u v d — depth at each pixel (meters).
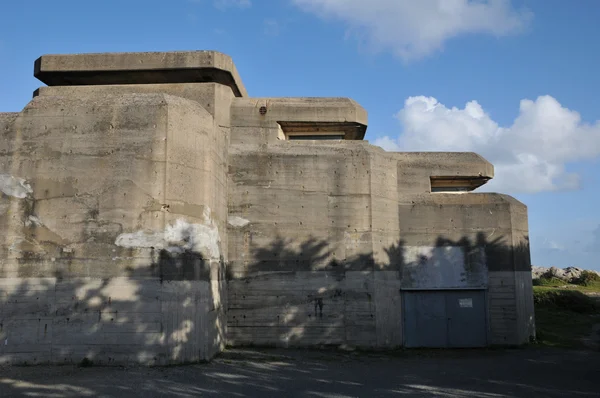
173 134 11.56
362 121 15.40
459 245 15.74
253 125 14.85
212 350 12.16
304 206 14.43
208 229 12.17
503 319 15.48
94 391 8.72
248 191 14.48
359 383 9.91
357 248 14.29
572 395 9.23
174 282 11.09
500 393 9.31
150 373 10.10
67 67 13.73
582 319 21.77
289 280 14.13
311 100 15.37
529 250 16.81
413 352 14.38
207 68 13.70
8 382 9.30
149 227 11.10
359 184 14.57
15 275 11.09
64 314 10.91
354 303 14.08
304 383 9.77
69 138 11.53
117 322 10.82
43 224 11.24
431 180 17.28
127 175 11.29
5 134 11.65
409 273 15.53
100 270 10.98
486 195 16.09
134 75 14.05
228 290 14.07
